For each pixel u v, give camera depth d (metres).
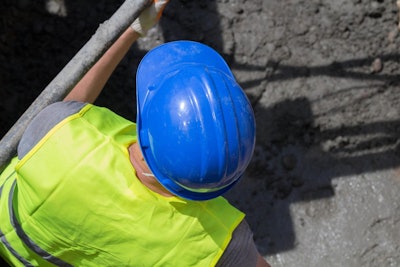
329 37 4.03
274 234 3.66
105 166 1.90
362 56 4.00
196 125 1.75
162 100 1.82
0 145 2.12
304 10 4.07
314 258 3.62
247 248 1.92
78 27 3.93
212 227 1.88
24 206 2.03
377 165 3.81
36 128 1.97
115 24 2.18
